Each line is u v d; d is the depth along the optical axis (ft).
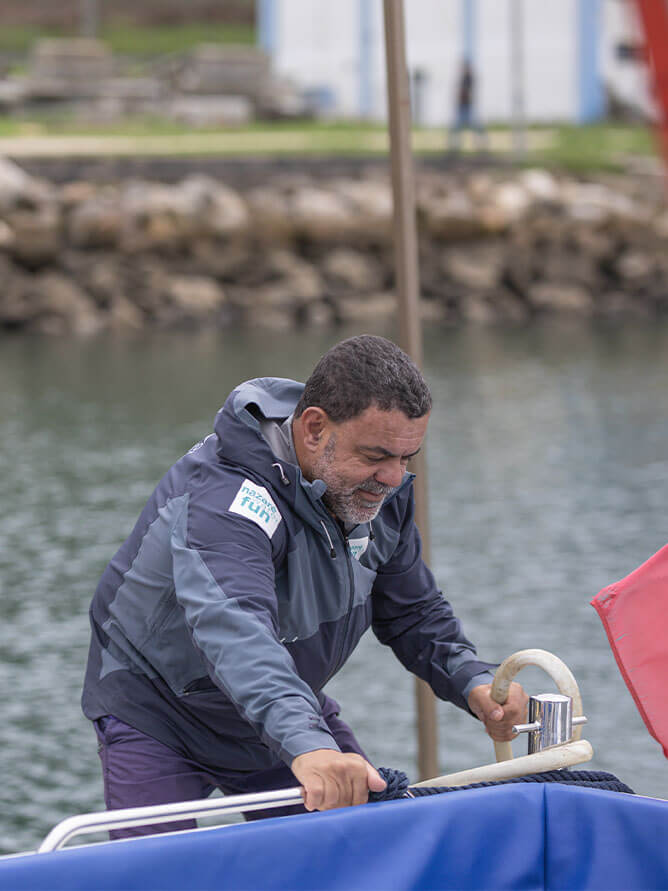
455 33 164.86
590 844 9.46
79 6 255.29
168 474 11.44
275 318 125.08
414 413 10.23
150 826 11.73
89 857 8.21
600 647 33.94
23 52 231.30
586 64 162.61
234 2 267.80
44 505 52.16
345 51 171.42
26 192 119.44
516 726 10.51
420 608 12.62
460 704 12.32
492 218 133.18
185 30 258.57
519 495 54.60
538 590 39.86
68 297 119.03
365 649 34.65
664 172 11.10
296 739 9.39
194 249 124.88
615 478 58.18
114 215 121.39
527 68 164.66
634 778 25.23
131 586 11.63
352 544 11.46
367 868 8.88
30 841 23.08
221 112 159.12
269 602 10.28
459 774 10.09
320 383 10.42
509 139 153.99
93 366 95.20
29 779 25.93
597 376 90.74
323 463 10.54
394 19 17.79
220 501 10.62
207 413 74.49
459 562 43.47
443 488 56.13
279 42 175.01
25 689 31.09
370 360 10.24
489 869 9.27
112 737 11.97
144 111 158.81
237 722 11.97
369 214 128.67
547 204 135.54
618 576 41.68
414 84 165.17
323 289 127.95
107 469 59.41
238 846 8.55
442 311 131.75
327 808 9.20
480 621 36.42
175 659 11.60
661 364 97.30
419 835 9.04
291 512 10.89
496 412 75.92
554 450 64.64
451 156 142.51
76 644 34.60
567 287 136.77
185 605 10.30
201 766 12.18
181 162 128.98
